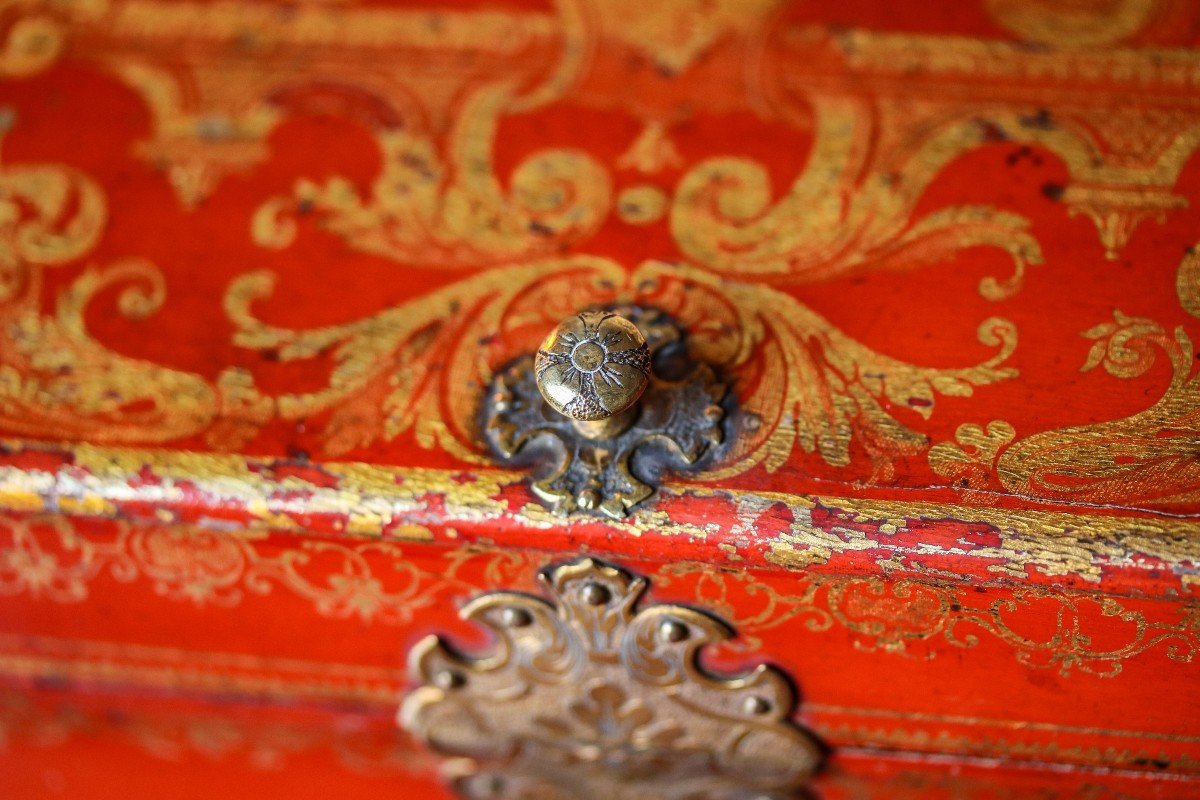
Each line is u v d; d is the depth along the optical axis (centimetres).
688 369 28
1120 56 30
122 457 28
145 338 29
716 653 29
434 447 28
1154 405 28
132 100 31
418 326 29
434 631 29
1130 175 29
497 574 28
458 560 28
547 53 31
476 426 28
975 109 30
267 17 31
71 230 30
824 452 27
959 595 27
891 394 28
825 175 30
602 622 28
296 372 28
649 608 28
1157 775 30
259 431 28
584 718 30
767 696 29
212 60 31
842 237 29
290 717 31
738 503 27
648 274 29
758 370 28
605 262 29
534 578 28
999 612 28
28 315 29
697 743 30
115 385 28
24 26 31
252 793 33
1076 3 31
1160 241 29
